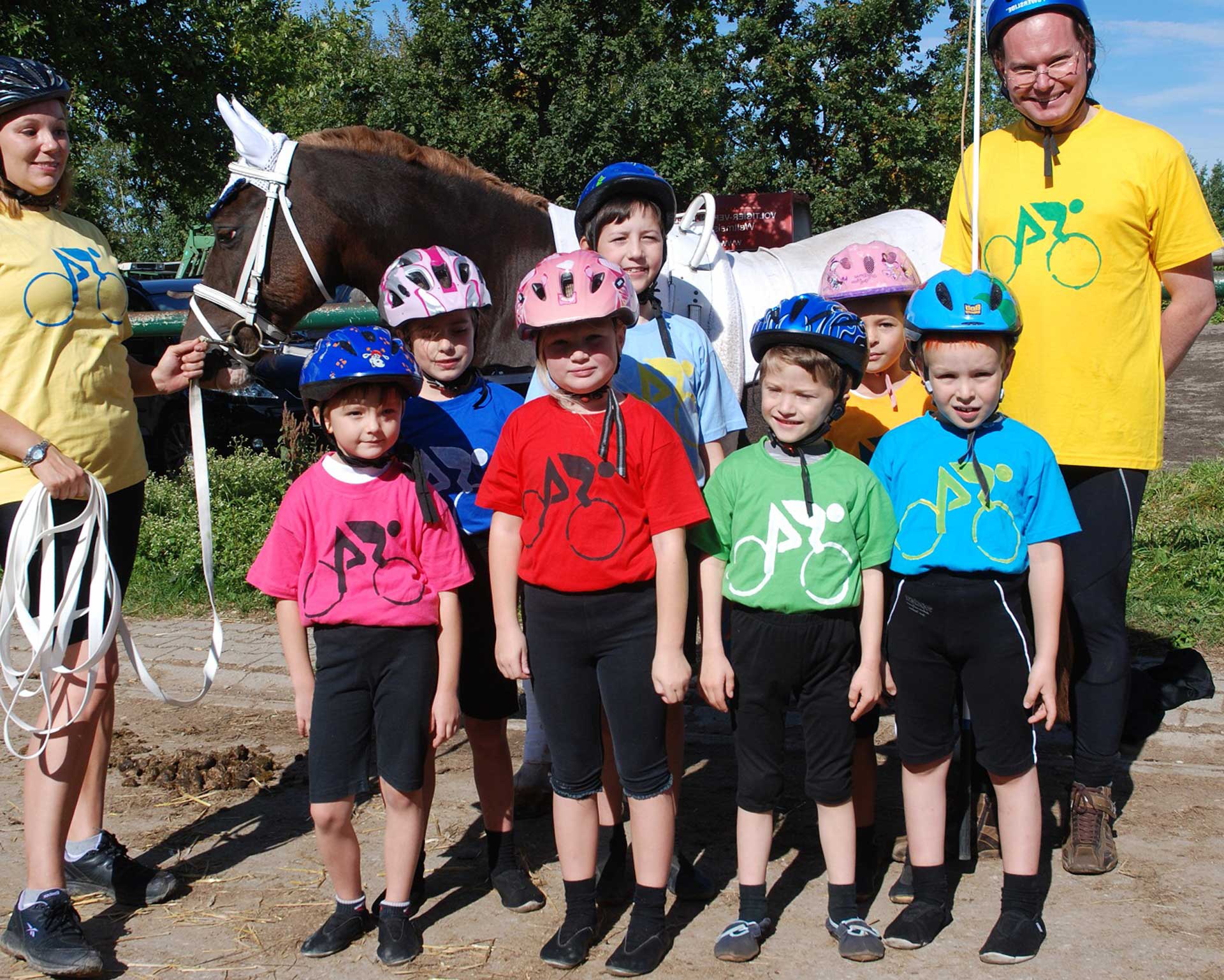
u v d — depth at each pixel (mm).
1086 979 2668
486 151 14750
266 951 2926
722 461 3027
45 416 2998
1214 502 6930
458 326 3082
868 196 20562
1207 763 3965
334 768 2836
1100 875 3184
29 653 5676
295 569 2891
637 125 14508
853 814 2895
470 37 15008
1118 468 3287
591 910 2852
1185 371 13125
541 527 2764
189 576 6559
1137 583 5797
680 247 4059
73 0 12188
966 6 21172
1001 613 2793
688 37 17016
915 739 2879
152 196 15641
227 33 14875
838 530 2783
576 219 3262
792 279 4277
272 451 9258
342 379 2762
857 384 2926
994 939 2766
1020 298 3303
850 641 2816
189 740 4480
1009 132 3424
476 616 3109
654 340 3193
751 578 2812
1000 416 2924
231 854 3512
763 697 2828
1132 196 3164
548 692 2803
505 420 3193
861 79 20969
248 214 4023
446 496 3094
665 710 2807
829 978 2711
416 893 3115
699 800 3844
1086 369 3250
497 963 2836
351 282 4215
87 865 3225
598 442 2756
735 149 20891
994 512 2799
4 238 2947
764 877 2873
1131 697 4281
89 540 2959
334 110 16422
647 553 2766
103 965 2877
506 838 3133
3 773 4129
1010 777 2801
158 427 9742
